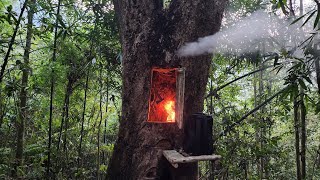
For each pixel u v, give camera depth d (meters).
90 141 5.84
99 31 4.29
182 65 2.77
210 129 2.56
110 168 2.95
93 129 5.64
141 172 2.78
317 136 7.93
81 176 4.90
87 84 4.63
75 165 5.39
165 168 2.77
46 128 5.26
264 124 5.08
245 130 5.07
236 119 4.79
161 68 2.77
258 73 6.97
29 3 3.21
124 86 2.90
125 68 2.89
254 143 4.85
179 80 2.68
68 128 5.13
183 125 2.79
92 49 4.43
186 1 2.78
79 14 4.30
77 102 5.30
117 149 2.92
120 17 3.10
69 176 4.82
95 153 6.01
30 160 4.67
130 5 2.86
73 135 5.32
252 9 4.39
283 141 8.09
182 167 2.68
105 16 4.20
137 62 2.81
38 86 4.14
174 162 2.32
